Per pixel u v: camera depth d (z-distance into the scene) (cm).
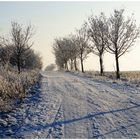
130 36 4116
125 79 3619
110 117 1309
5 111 1405
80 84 2842
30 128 1112
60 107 1553
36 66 9350
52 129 1097
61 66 11119
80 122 1214
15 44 3969
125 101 1722
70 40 8631
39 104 1641
